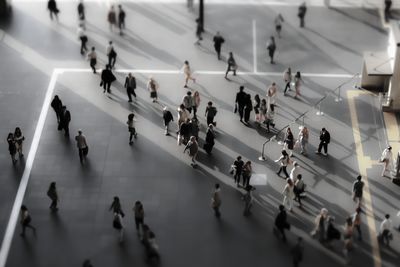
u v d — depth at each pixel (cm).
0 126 4225
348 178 3869
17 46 4906
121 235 3472
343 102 4428
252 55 4862
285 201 3641
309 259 3394
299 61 4806
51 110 4353
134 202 3706
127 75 4653
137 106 4375
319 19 5247
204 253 3428
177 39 5019
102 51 4878
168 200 3722
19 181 3834
